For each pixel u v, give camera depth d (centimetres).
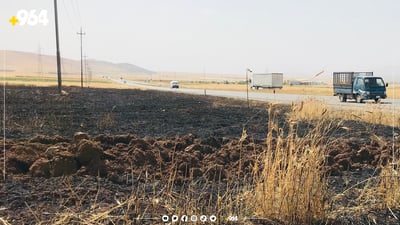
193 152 812
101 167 664
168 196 536
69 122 1477
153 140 914
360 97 3644
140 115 1881
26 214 483
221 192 586
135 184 616
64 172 654
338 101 3906
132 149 788
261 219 491
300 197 496
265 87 8256
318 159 529
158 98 3678
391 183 576
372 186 632
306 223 495
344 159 778
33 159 702
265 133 1279
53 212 491
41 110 2025
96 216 454
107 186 598
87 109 2169
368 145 959
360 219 516
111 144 897
